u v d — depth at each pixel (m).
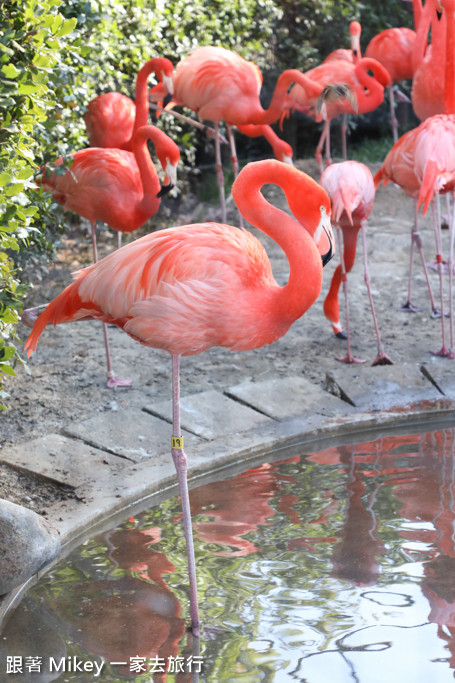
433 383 4.61
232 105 6.21
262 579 2.71
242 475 3.69
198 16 7.51
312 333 5.39
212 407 4.26
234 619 2.49
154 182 4.48
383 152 9.35
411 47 7.89
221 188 6.76
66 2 4.29
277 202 7.92
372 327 5.44
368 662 2.23
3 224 2.94
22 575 2.79
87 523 3.19
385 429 4.25
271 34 9.07
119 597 2.67
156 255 2.70
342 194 4.55
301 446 4.04
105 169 4.42
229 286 2.64
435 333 5.28
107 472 3.60
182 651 2.34
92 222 4.64
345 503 3.28
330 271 6.55
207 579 2.73
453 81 4.91
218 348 5.18
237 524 3.15
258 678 2.19
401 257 6.76
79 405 4.23
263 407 4.33
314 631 2.40
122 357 4.94
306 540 2.98
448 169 4.51
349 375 4.64
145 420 4.07
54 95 4.50
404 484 3.45
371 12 9.87
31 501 3.32
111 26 5.83
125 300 2.74
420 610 2.48
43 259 4.98
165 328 2.71
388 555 2.83
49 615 2.58
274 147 6.51
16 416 4.05
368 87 6.88
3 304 2.96
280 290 2.66
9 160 3.03
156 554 2.95
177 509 3.35
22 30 3.09
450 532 2.97
